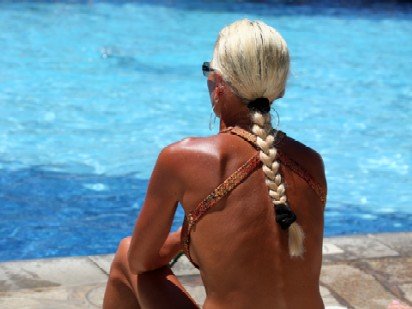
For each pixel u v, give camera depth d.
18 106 13.73
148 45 19.12
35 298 5.47
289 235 3.13
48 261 6.21
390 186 10.57
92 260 6.28
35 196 9.70
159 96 14.82
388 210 9.80
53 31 20.23
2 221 8.92
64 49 18.33
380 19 23.73
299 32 21.27
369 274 6.07
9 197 9.62
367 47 19.67
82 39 19.44
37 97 14.36
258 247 3.17
